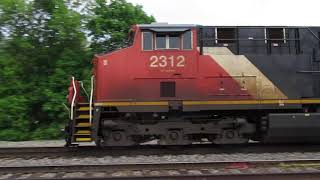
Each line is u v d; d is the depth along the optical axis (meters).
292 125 12.62
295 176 8.70
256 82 12.83
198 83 12.67
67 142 12.89
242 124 13.03
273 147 13.71
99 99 12.59
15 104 18.95
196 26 12.84
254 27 13.16
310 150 13.15
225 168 9.68
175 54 12.70
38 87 19.67
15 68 19.69
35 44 20.16
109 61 12.67
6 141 18.42
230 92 12.73
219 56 12.81
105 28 21.27
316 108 13.21
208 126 13.04
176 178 8.52
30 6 20.16
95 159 11.60
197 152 12.77
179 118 13.07
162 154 12.42
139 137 13.15
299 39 13.27
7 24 20.09
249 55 12.90
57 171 9.44
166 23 12.88
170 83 12.67
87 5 21.25
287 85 12.95
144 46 12.71
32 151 12.85
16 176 9.02
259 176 8.64
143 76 12.64
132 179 8.54
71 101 12.92
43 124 19.56
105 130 12.91
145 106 12.59
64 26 20.00
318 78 13.12
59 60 19.94
